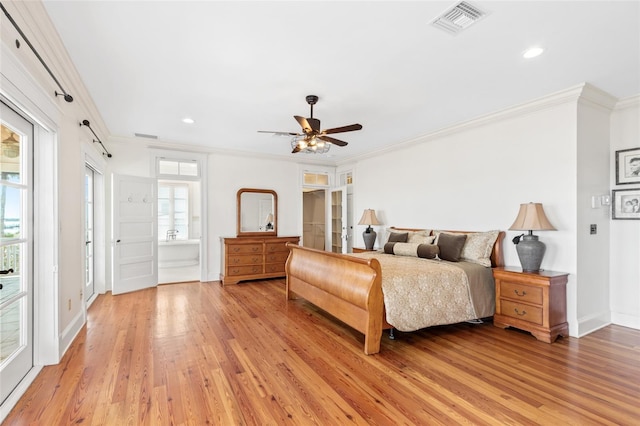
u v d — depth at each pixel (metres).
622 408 1.94
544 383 2.23
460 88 3.13
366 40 2.29
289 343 2.95
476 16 2.02
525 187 3.61
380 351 2.79
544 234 3.44
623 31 2.18
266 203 6.33
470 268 3.46
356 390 2.15
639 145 3.31
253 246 5.68
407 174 5.21
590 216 3.30
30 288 2.38
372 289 2.74
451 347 2.88
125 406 1.96
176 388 2.16
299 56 2.51
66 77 2.67
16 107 1.97
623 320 3.41
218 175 5.88
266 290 5.07
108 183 4.97
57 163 2.53
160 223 7.83
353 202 6.56
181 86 3.07
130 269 4.92
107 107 3.66
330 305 3.39
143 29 2.14
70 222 2.97
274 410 1.93
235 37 2.25
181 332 3.21
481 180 4.07
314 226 7.75
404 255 4.34
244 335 3.14
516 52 2.46
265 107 3.65
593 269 3.31
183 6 1.91
